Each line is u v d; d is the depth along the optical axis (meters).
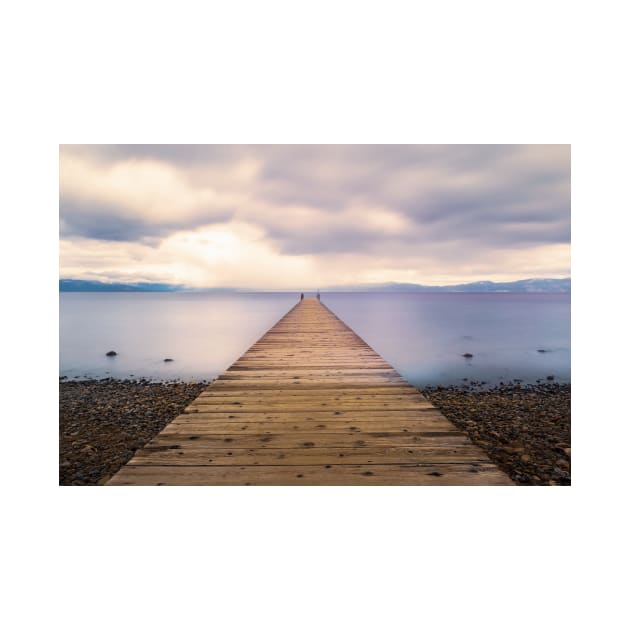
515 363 13.64
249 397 3.14
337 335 6.86
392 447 2.20
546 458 4.09
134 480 1.89
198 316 38.78
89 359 14.44
